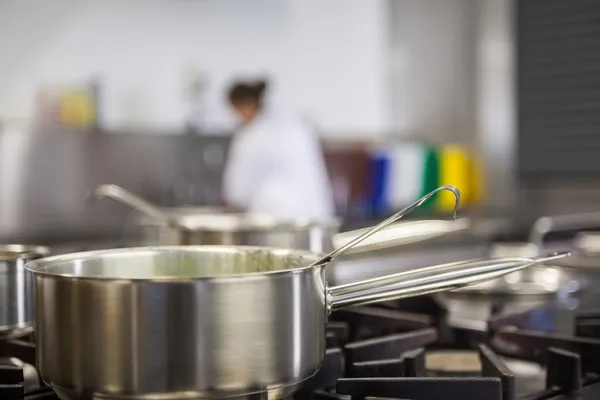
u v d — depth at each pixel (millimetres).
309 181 2959
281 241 967
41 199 2980
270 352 549
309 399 742
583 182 3408
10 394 651
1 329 756
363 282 673
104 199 3131
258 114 3000
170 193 3316
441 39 3893
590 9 3334
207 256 738
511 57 3584
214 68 3525
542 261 711
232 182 2967
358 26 4043
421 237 908
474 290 1209
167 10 3396
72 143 3062
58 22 3109
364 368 747
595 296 1244
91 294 534
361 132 4047
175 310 522
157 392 523
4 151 2902
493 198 3686
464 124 3814
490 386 671
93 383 535
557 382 767
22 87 3020
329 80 3932
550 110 3475
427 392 677
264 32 3697
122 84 3271
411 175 3715
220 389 531
